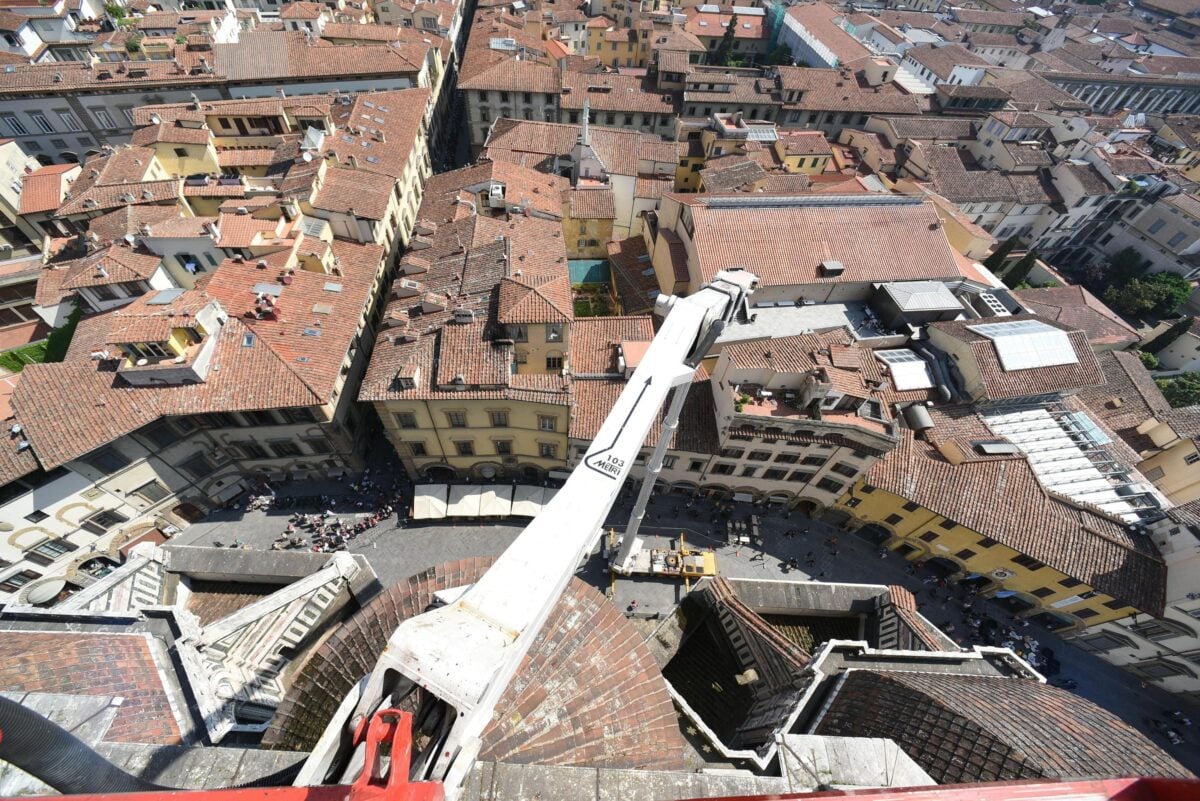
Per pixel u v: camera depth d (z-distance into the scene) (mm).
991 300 64938
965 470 48781
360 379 56656
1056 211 92938
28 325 65812
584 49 119250
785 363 47094
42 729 7715
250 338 47969
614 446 21531
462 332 47719
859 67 107062
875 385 52625
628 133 80562
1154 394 64625
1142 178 92375
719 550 53875
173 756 15750
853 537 56312
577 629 23203
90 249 56000
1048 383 52906
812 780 20266
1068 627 49656
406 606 23312
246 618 27703
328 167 63531
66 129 80688
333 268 57094
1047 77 135125
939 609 51906
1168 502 48312
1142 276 95000
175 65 81562
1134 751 21109
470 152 106062
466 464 54500
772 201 64500
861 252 62781
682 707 25562
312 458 53281
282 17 98125
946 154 91625
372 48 88188
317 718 21109
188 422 45906
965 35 145625
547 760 19250
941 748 21891
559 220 64188
